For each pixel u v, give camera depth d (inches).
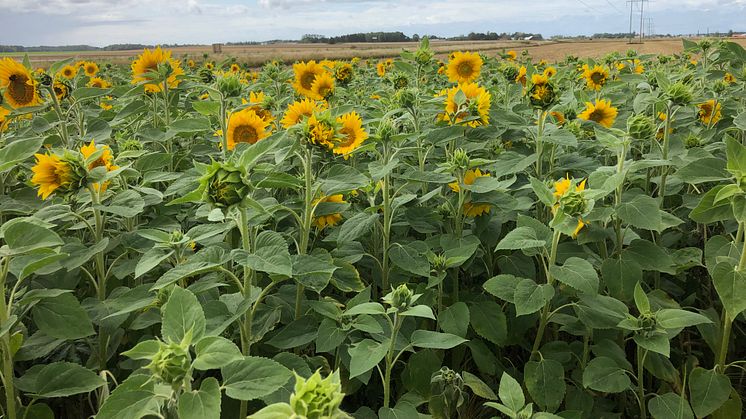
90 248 131.3
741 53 298.4
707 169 144.3
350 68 316.8
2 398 130.1
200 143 275.9
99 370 136.9
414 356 142.2
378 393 159.0
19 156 119.6
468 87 242.7
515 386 102.9
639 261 146.7
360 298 131.9
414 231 214.5
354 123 181.5
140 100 239.1
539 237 136.9
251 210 137.4
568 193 129.2
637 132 147.3
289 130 145.4
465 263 170.9
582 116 256.1
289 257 103.0
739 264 128.0
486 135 218.5
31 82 223.5
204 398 82.0
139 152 162.2
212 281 114.8
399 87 349.1
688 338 175.9
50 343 128.5
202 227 125.1
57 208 136.4
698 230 201.8
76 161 129.3
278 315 137.4
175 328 90.1
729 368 168.4
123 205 133.4
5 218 190.2
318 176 192.9
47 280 142.9
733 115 270.2
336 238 162.4
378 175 150.9
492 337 151.4
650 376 162.2
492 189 163.0
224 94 196.2
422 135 184.4
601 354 140.0
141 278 162.7
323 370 136.3
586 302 133.7
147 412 84.7
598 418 146.6
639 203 142.6
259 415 65.2
